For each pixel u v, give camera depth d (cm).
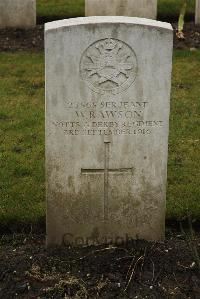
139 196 262
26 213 286
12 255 264
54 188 259
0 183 308
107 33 243
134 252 260
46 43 243
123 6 538
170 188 305
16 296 243
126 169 259
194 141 351
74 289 244
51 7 595
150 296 242
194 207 290
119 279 248
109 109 251
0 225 282
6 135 355
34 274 250
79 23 242
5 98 404
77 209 262
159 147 256
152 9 543
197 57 477
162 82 249
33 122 371
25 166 322
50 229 264
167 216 286
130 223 265
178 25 517
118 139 255
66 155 255
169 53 246
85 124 252
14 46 509
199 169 322
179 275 251
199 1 547
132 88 249
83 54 245
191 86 425
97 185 260
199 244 271
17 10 542
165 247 265
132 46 245
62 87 247
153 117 253
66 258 258
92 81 248
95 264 254
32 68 456
